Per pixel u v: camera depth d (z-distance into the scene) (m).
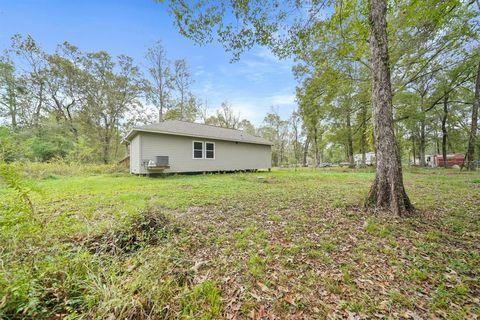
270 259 2.43
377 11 4.21
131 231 2.77
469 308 1.69
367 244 2.81
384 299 1.80
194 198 5.37
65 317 1.42
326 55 6.83
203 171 12.97
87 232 2.65
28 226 2.28
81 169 12.82
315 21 4.82
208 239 2.96
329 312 1.67
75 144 15.60
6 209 2.36
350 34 5.66
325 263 2.37
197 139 12.62
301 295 1.87
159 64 21.28
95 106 19.88
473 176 10.51
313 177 11.25
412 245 2.76
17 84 17.38
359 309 1.69
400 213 3.88
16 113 17.98
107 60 19.78
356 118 19.42
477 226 3.39
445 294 1.84
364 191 6.04
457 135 23.22
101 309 1.49
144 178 10.12
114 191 6.36
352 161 21.41
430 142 27.03
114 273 1.83
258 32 4.61
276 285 2.00
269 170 17.41
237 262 2.38
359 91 14.03
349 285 1.99
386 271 2.21
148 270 1.92
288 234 3.15
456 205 4.70
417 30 5.02
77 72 18.78
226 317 1.62
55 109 19.81
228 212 4.26
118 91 20.50
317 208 4.53
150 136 10.93
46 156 15.07
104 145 20.91
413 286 1.97
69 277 1.71
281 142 38.06
